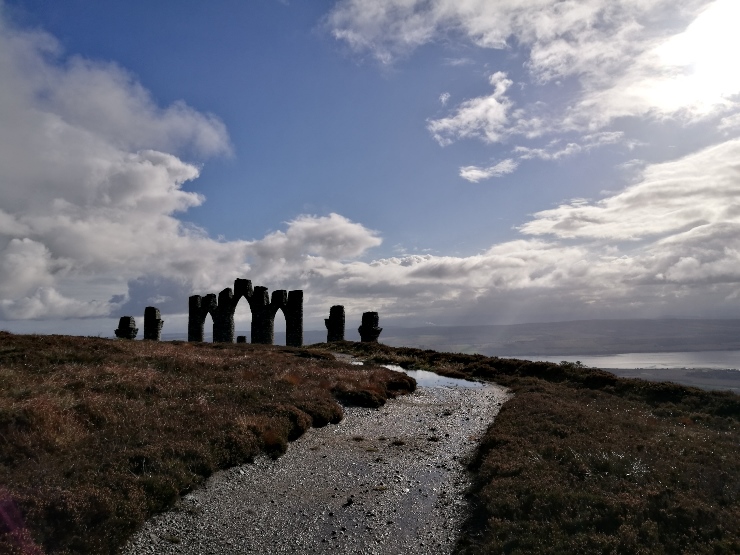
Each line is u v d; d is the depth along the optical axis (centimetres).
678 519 1202
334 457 1947
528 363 4275
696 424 2369
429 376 4194
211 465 1655
